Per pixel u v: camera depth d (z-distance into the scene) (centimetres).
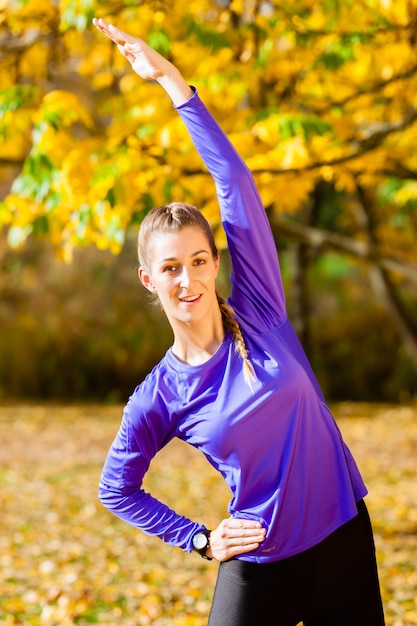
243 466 396
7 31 959
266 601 398
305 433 396
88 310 3447
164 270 395
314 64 859
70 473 1934
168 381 408
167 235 392
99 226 798
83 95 1226
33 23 909
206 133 418
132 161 792
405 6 825
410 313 3309
